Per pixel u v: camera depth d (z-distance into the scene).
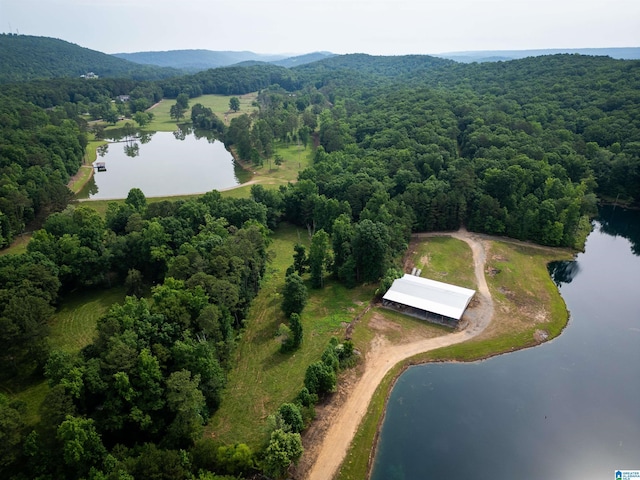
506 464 63.59
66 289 106.56
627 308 103.50
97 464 56.12
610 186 162.62
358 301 103.12
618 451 66.19
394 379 79.69
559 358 85.50
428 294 99.12
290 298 92.81
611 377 80.81
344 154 195.75
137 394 62.06
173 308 73.69
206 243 101.38
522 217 131.88
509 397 76.06
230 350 80.12
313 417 67.94
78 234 109.44
